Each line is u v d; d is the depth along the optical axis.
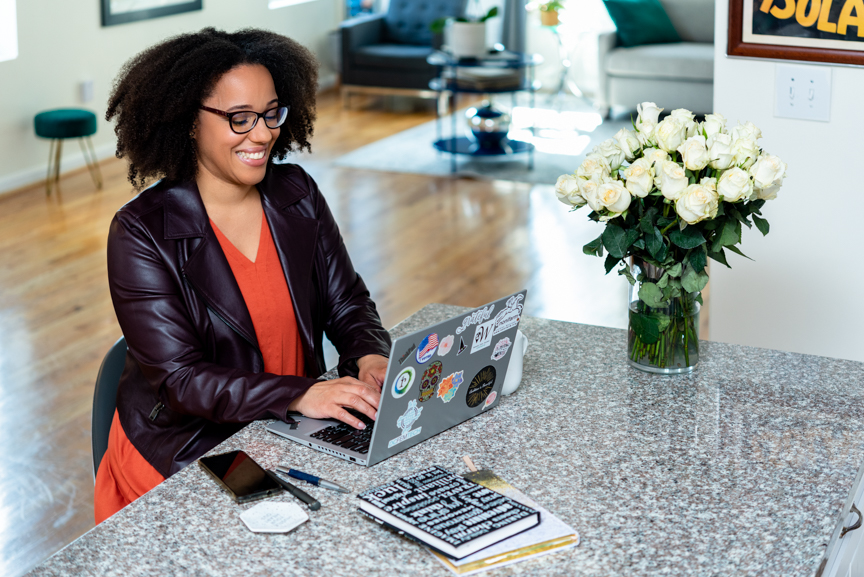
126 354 1.88
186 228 1.74
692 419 1.54
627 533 1.22
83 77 6.52
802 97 2.43
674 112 1.58
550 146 7.03
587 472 1.38
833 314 2.58
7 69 5.92
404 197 5.88
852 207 2.46
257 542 1.22
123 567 1.17
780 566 1.15
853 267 2.51
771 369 1.74
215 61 1.67
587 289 4.38
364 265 4.75
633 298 1.70
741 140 1.51
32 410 3.31
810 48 2.37
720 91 2.54
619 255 1.56
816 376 1.71
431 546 1.16
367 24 8.25
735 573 1.13
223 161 1.73
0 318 4.11
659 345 1.70
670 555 1.17
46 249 4.98
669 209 1.55
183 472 1.40
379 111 8.31
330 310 2.00
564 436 1.49
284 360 1.91
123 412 1.81
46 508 2.73
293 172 1.98
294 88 1.92
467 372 1.49
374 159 6.72
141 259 1.70
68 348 3.81
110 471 1.80
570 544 1.19
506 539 1.18
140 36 6.97
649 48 7.35
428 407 1.45
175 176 1.75
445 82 6.75
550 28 7.91
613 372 1.74
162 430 1.76
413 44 8.38
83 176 6.41
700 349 1.84
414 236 5.17
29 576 1.15
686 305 1.67
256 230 1.86
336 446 1.45
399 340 1.33
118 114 1.82
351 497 1.32
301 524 1.25
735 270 2.67
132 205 1.74
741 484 1.34
